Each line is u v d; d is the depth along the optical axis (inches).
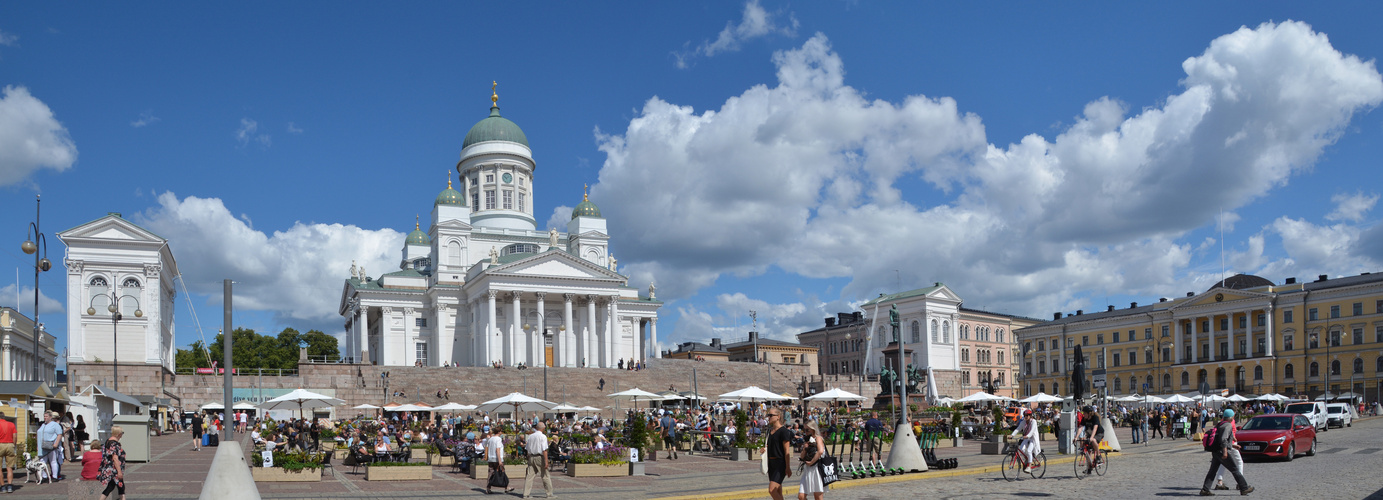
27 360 4156.0
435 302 4618.6
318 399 1849.2
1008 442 1187.3
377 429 1996.8
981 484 1109.1
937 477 1245.7
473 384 3467.0
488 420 2308.1
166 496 1035.9
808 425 779.4
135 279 3371.1
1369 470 1204.5
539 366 4087.1
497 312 4473.4
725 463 1608.0
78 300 3287.4
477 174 5216.5
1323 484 1039.0
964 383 6156.5
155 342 3363.7
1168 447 1875.0
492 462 1129.4
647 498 1043.3
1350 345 4603.8
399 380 3403.1
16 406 1409.9
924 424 1999.3
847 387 4062.5
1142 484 1079.0
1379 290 4522.6
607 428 1962.4
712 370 4158.5
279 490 1162.6
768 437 753.6
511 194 5231.3
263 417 2659.9
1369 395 4498.0
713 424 2105.1
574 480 1294.3
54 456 1162.6
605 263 5216.5
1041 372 6023.6
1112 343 5664.4
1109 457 1581.0
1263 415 1478.8
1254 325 4995.1
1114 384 5629.9
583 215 5241.1
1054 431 2130.9
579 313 4633.4
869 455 1707.7
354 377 3380.9
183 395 3068.4
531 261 4338.1
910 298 5979.3
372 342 5118.1
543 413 2847.0
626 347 4918.8
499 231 4972.9
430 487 1205.7
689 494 1072.8
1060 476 1199.6
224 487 728.3
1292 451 1393.9
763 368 4281.5
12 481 1154.7
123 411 2256.4
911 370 2637.8
